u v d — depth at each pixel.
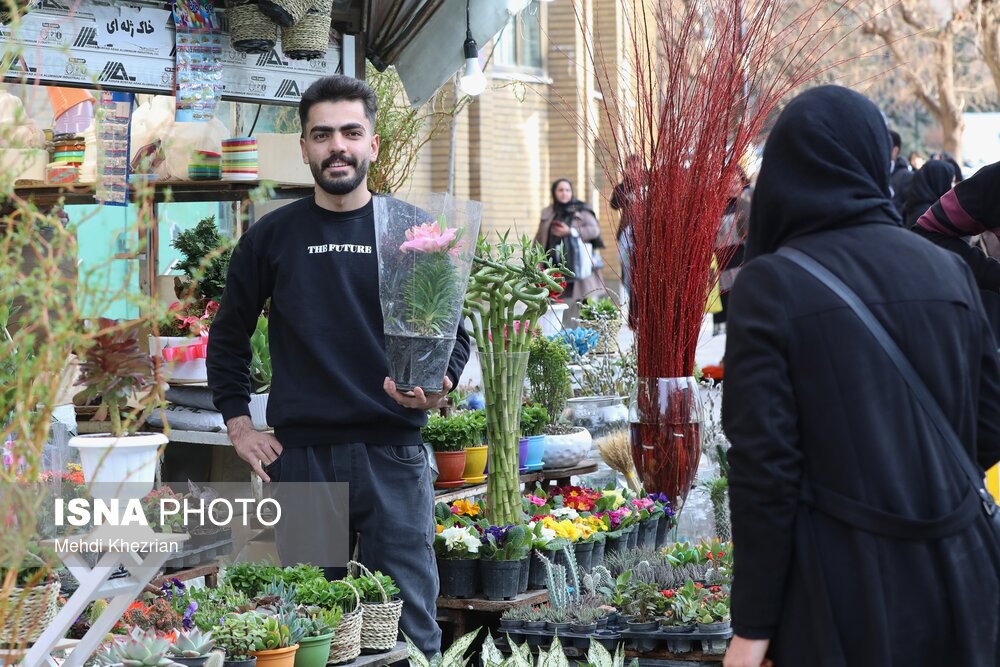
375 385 4.16
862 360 2.71
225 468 5.71
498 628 5.07
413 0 5.79
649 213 5.62
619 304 7.43
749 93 5.51
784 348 2.74
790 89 5.50
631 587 4.75
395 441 4.21
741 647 2.75
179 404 5.47
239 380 4.34
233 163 5.51
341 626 4.02
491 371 5.43
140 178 2.54
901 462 2.69
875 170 2.90
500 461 5.45
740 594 2.74
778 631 2.74
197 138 5.46
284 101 5.26
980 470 2.82
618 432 6.61
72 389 4.11
